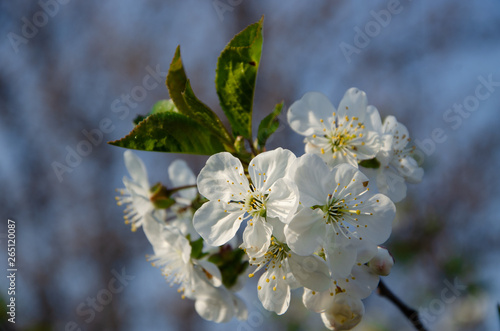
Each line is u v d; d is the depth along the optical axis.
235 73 0.25
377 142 0.25
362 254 0.24
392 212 0.24
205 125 0.25
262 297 0.24
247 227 0.24
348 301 0.24
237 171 0.24
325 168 0.24
